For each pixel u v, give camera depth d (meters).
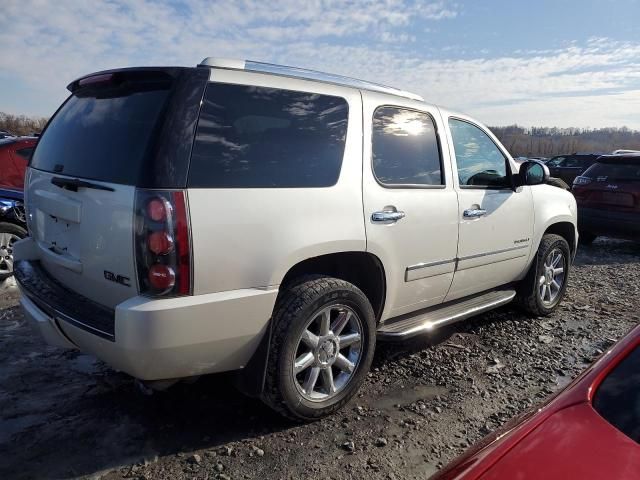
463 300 4.27
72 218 2.76
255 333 2.68
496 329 4.77
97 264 2.62
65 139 3.08
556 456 1.43
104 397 3.28
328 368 3.04
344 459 2.73
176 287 2.39
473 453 1.59
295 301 2.80
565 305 5.62
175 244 2.37
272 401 2.83
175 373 2.53
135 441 2.81
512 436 1.57
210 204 2.47
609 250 9.45
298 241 2.76
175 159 2.41
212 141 2.55
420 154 3.64
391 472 2.64
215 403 3.23
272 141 2.78
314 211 2.86
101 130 2.78
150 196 2.34
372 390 3.50
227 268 2.52
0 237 5.70
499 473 1.41
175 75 2.57
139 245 2.36
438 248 3.68
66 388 3.38
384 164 3.35
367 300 3.15
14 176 5.91
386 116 3.43
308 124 2.95
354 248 3.06
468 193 3.95
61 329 2.77
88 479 2.50
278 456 2.73
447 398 3.43
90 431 2.89
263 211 2.64
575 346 4.45
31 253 3.35
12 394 3.28
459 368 3.90
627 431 1.52
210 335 2.51
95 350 2.57
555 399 1.74
